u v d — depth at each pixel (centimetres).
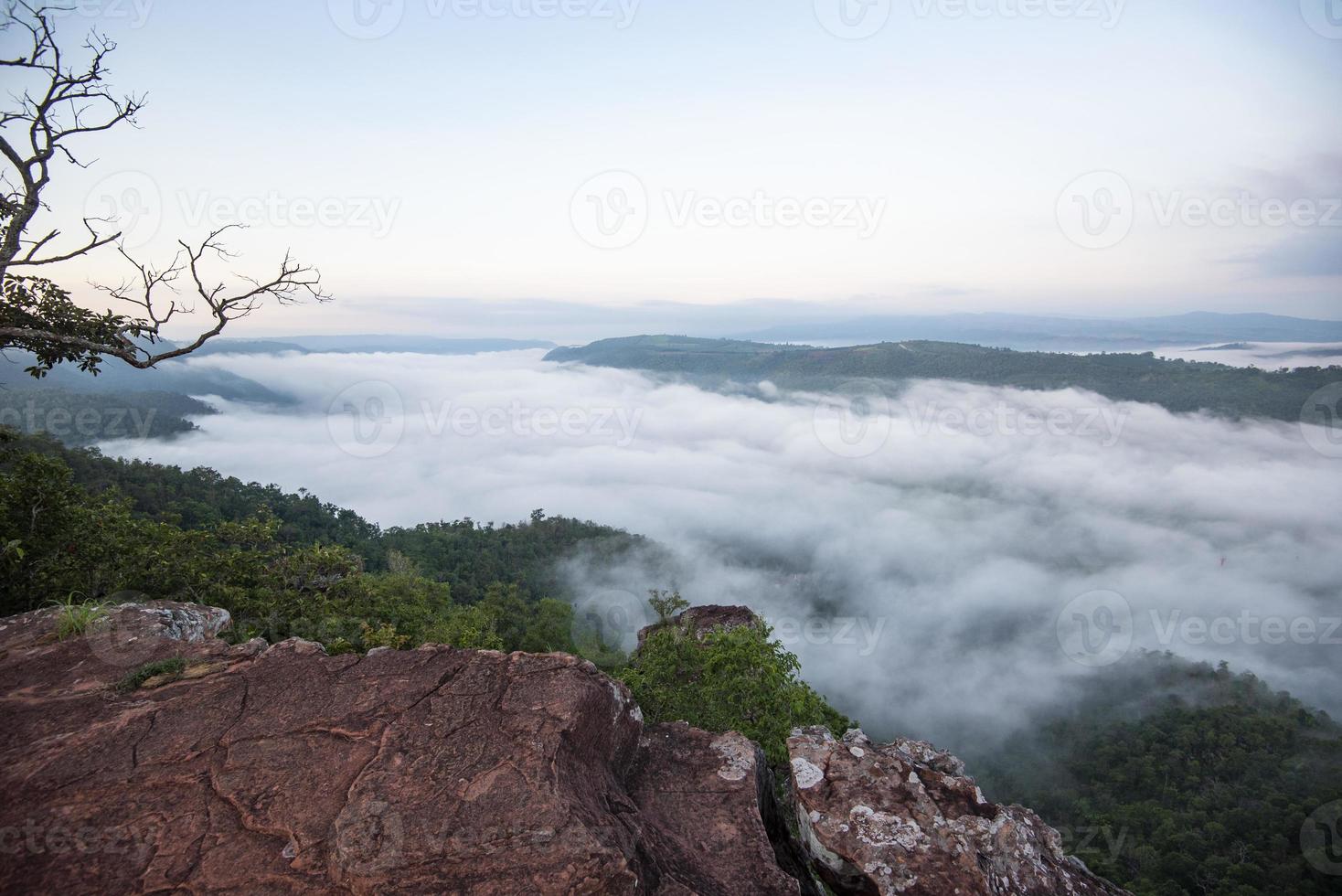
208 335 1118
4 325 1000
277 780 423
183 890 351
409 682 520
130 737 464
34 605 1180
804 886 523
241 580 1998
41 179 997
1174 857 4634
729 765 544
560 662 546
